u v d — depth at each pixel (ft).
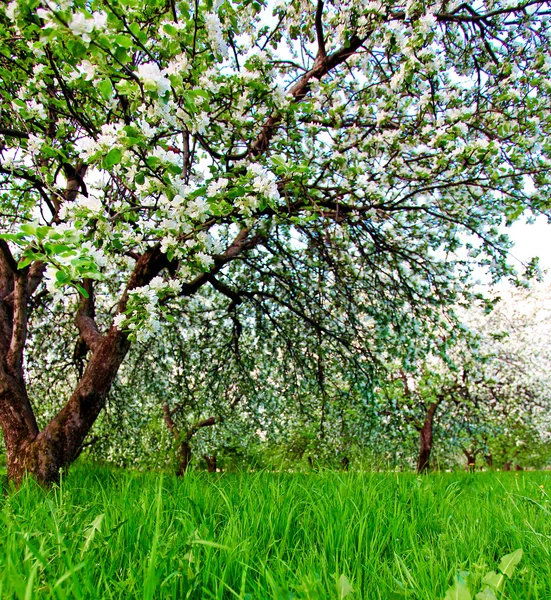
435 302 19.42
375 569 5.93
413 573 5.90
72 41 6.67
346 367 21.58
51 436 13.79
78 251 7.71
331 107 15.89
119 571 5.47
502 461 54.24
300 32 18.84
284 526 7.30
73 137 14.87
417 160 14.75
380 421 24.62
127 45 7.03
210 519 7.42
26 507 8.12
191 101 8.90
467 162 13.98
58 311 22.47
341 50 17.15
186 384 24.08
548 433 44.88
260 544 6.61
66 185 16.92
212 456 32.50
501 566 5.49
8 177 15.52
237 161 15.06
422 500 9.95
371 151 16.30
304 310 21.22
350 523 7.02
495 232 18.62
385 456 27.84
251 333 24.99
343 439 26.71
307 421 27.20
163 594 4.72
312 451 28.68
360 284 20.93
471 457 48.11
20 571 4.83
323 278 20.40
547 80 15.81
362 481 10.19
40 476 13.19
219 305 24.99
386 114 15.31
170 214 10.11
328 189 14.56
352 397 23.08
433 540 7.69
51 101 12.48
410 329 20.71
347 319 21.04
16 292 14.71
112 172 11.00
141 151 9.36
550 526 8.22
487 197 18.25
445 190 17.42
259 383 24.14
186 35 9.55
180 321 24.18
